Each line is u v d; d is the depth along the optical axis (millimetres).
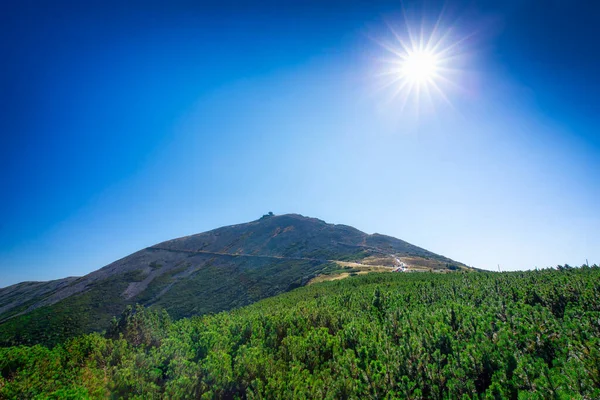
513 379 7863
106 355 18844
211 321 25766
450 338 10844
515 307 13250
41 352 19516
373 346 11945
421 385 9008
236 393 11195
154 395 11781
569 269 22141
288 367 11953
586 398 6617
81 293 111875
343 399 9086
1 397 13898
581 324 10008
